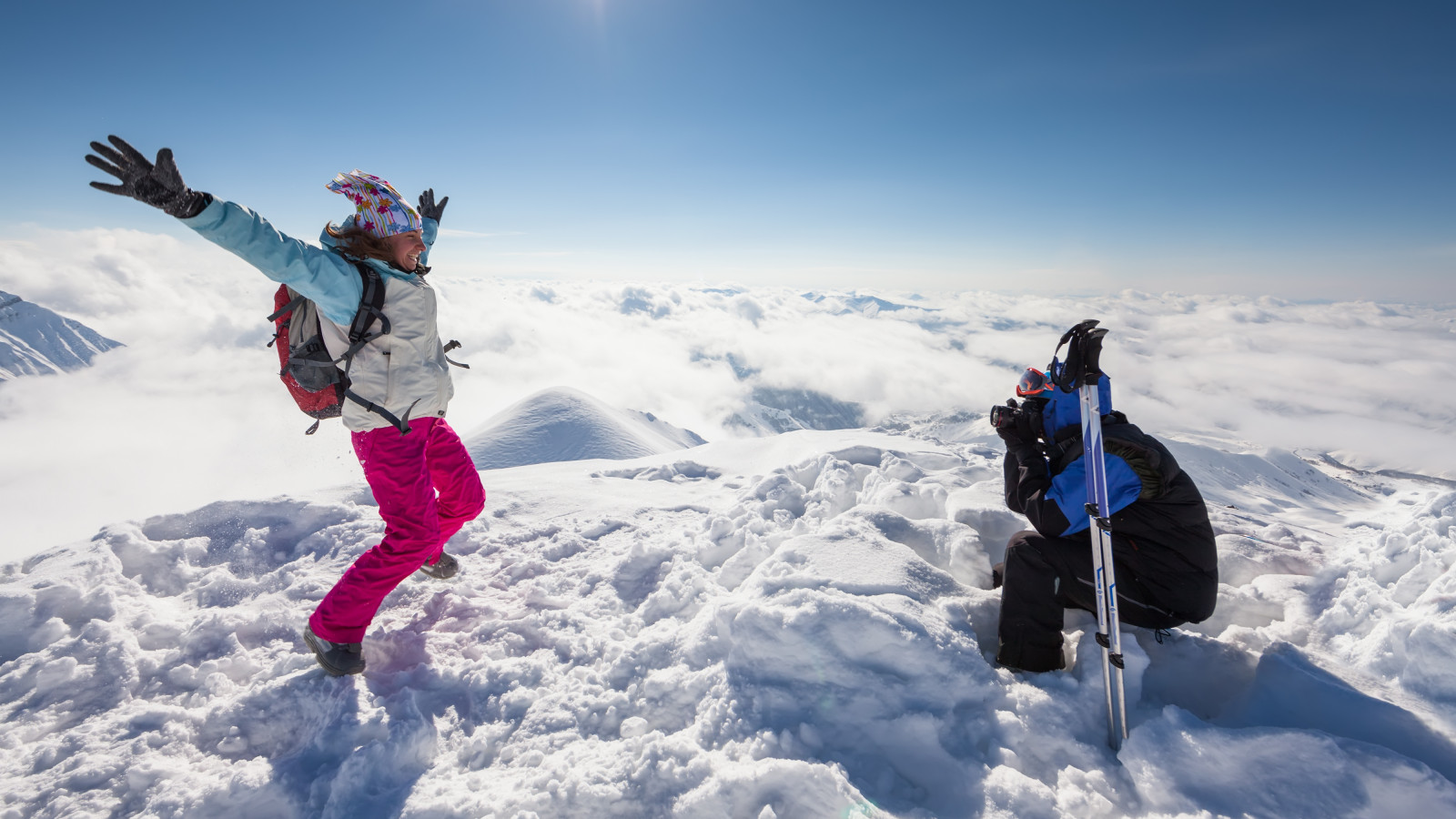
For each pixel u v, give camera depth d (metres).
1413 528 2.76
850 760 1.98
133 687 2.34
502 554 3.53
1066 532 2.38
